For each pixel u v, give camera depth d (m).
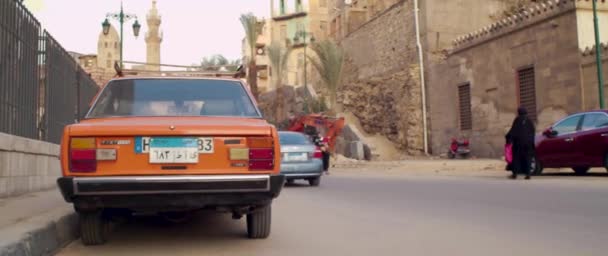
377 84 42.47
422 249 5.12
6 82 8.48
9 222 5.46
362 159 37.44
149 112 5.68
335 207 8.77
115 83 5.96
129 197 4.70
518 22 28.27
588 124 14.02
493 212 7.61
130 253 5.06
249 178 4.79
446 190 11.29
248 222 5.74
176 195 4.75
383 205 8.89
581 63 24.25
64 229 5.69
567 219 6.81
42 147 10.08
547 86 26.31
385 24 41.81
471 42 32.31
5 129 8.48
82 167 4.66
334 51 39.69
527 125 13.67
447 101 34.75
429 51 35.97
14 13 8.83
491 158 30.55
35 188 9.91
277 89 50.28
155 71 6.95
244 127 4.93
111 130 4.72
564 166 14.53
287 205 9.16
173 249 5.25
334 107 39.75
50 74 10.91
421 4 36.78
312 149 13.87
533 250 4.97
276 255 4.95
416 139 36.81
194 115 5.70
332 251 5.11
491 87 30.59
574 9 24.59
